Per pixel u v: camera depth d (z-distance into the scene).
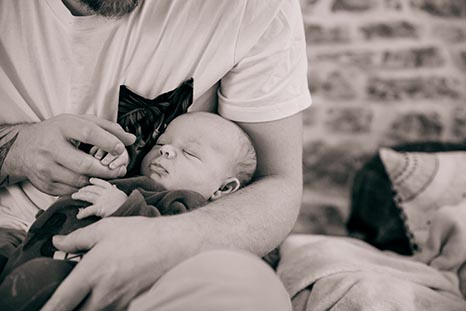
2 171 1.04
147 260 0.85
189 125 1.08
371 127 2.38
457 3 2.42
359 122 2.38
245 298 0.71
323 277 1.30
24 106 1.07
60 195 1.03
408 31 2.41
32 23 1.07
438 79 2.39
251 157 1.11
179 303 0.71
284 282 1.36
